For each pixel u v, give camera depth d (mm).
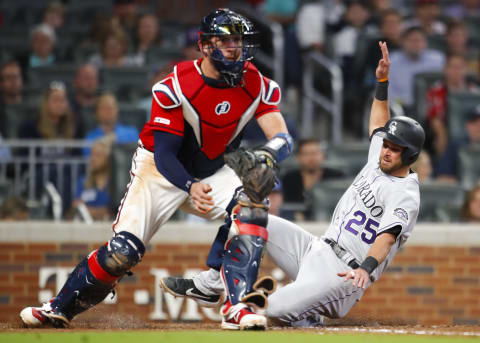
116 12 45688
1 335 13961
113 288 16438
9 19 48594
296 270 18375
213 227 28375
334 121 40625
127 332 14656
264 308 15266
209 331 14781
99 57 41406
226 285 15305
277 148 15398
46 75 40062
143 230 15891
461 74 37312
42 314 16062
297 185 31703
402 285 28656
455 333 15430
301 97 44125
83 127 34750
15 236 28281
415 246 28781
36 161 31812
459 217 30656
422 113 36875
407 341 13430
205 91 15430
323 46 44406
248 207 15453
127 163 29750
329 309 18078
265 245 15547
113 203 29609
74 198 31438
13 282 28219
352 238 17656
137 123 34812
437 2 51156
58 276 28328
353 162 35250
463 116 35938
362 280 16047
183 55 40031
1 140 33250
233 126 15945
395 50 41000
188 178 15383
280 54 42219
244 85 15695
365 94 40875
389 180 17281
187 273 28203
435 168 34875
